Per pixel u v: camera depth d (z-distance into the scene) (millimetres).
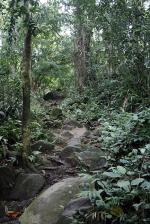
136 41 7520
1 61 7367
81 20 9617
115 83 8992
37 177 4426
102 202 3344
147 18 7504
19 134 5910
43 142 5734
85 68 11359
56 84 14102
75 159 5016
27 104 4777
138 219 3246
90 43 11617
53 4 10188
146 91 7543
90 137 6445
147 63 6996
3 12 5016
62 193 3834
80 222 3293
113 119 6934
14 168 4688
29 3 4512
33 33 4586
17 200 4238
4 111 7055
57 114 8445
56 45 13047
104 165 4715
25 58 4707
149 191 3400
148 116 5055
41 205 3760
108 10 8086
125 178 3734
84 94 10242
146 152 4137
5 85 7293
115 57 8516
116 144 4980
